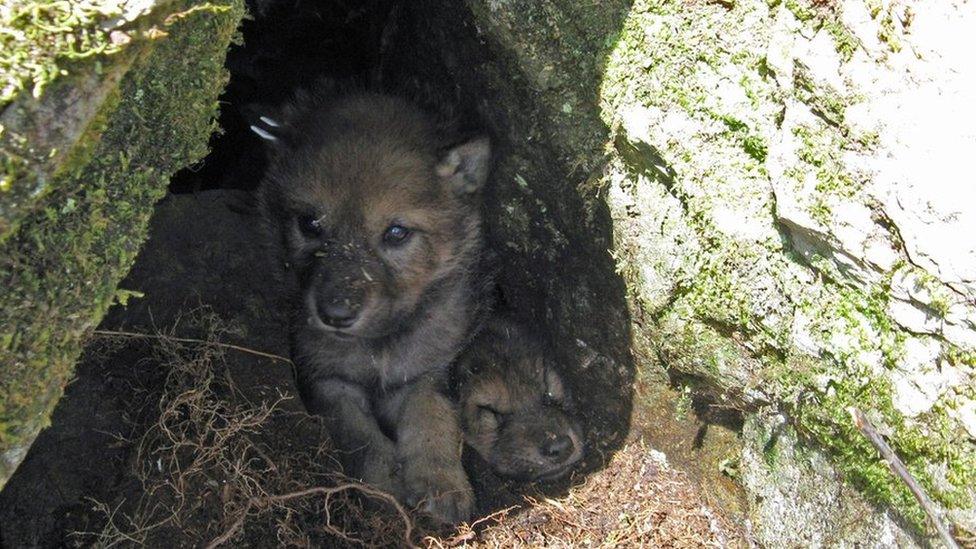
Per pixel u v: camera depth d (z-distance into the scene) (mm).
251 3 761
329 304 578
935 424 410
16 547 515
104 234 376
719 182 467
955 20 375
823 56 412
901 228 399
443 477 619
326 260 595
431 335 655
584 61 505
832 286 438
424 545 576
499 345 669
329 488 554
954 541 381
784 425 493
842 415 446
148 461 551
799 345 458
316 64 788
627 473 593
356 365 652
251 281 660
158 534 535
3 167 323
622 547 564
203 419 575
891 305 415
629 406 599
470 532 582
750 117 448
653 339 545
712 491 558
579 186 543
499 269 664
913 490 388
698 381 535
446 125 639
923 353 407
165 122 391
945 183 381
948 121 379
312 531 570
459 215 637
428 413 640
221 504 553
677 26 464
